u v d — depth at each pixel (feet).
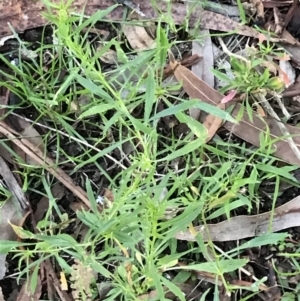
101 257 1.53
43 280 1.66
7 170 1.68
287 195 1.70
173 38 1.74
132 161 1.69
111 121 1.38
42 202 1.70
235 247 1.68
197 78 1.69
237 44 1.75
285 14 1.75
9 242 1.45
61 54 1.68
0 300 1.63
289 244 1.67
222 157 1.69
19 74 1.70
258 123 1.66
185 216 1.45
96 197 1.69
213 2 1.75
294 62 1.74
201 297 1.56
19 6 1.67
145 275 1.50
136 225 1.44
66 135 1.70
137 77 1.69
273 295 1.66
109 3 1.70
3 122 1.68
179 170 1.69
